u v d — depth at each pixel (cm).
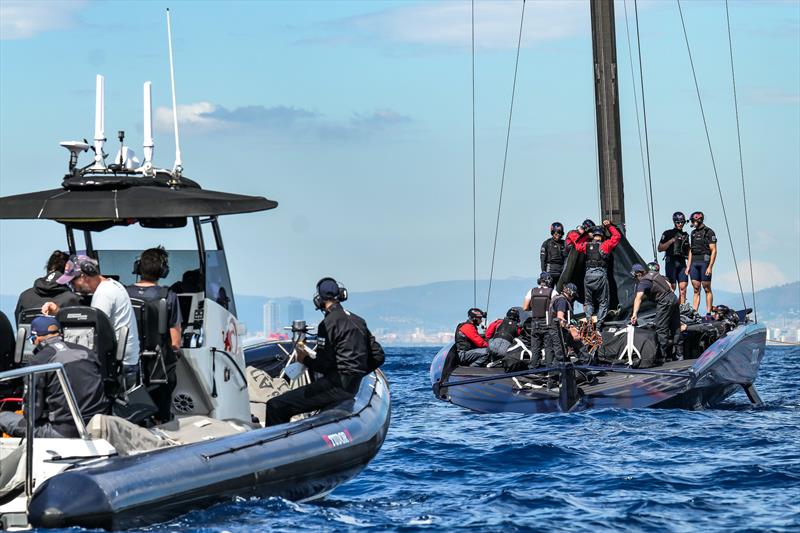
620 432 3184
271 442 1812
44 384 1645
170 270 2009
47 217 1827
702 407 3984
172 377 1889
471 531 1817
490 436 3184
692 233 4553
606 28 4647
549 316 3772
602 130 4647
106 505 1459
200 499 1623
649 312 4247
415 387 5897
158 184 1956
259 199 1938
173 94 2027
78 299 1894
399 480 2445
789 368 7656
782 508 2005
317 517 1822
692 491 2206
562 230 4450
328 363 2153
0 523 1478
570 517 1952
